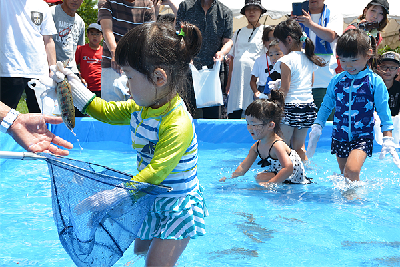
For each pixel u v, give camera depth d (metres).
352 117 3.38
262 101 3.42
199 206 1.85
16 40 4.41
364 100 3.34
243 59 6.04
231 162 4.20
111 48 4.72
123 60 1.62
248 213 2.70
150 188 1.61
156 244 1.74
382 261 2.03
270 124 3.41
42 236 2.33
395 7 9.40
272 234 2.36
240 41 6.11
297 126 4.07
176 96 1.76
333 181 3.47
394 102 5.08
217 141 5.18
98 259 1.62
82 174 1.55
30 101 5.11
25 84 4.60
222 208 2.80
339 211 2.75
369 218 2.62
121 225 1.64
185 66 1.76
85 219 1.57
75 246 1.61
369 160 4.30
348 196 3.08
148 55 1.60
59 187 1.58
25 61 4.49
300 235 2.35
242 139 5.18
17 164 3.98
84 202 1.56
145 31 1.62
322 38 5.05
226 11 5.50
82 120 5.01
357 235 2.35
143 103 1.70
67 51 5.75
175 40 1.68
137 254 2.00
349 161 3.28
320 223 2.53
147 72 1.62
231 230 2.42
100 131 5.06
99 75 6.43
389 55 5.00
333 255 2.09
